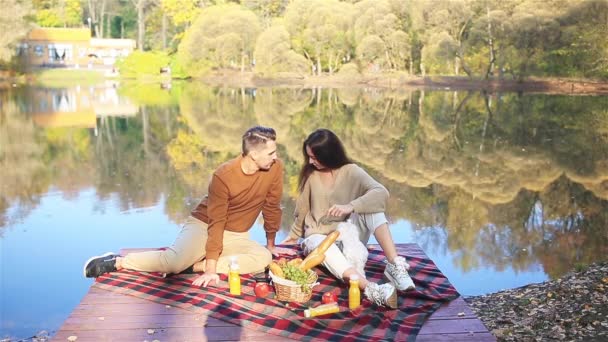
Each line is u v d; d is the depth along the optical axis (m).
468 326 3.31
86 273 4.01
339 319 3.34
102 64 48.44
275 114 22.19
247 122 20.03
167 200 9.41
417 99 27.67
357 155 14.20
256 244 4.12
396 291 3.54
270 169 3.96
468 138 16.61
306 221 4.20
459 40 33.22
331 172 4.09
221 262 3.99
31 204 9.09
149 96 29.66
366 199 3.83
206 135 17.36
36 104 25.59
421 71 35.94
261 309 3.49
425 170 12.38
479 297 5.35
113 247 6.91
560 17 30.09
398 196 9.94
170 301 3.59
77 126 19.05
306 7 37.12
